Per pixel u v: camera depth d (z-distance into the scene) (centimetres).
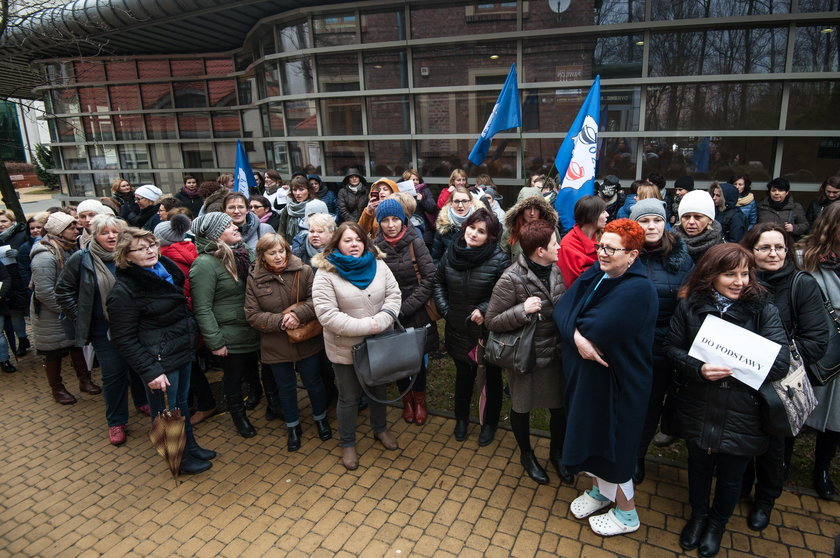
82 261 372
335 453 370
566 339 262
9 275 537
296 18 740
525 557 267
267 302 354
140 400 436
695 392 256
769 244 263
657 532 281
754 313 243
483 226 334
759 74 566
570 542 276
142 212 637
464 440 376
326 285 330
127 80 1048
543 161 664
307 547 280
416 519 298
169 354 328
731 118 588
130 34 838
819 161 574
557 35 625
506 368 309
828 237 275
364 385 329
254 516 306
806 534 275
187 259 397
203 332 354
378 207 373
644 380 248
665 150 614
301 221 510
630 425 251
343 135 750
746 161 593
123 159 1099
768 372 232
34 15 749
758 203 577
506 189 689
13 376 532
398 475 339
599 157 638
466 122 690
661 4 585
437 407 426
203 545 285
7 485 347
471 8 655
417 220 560
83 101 1093
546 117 653
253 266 370
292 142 802
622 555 267
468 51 669
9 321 558
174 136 1055
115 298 309
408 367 329
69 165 1153
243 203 446
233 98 1009
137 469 361
